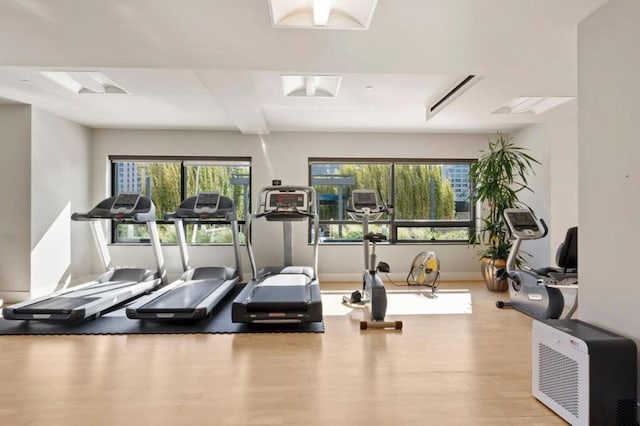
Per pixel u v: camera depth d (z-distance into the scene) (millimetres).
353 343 3143
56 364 2701
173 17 2160
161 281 5148
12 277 4559
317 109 4719
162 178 5996
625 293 1958
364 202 4816
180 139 5875
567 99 3881
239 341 3188
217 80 3463
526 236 4047
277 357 2838
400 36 2396
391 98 4289
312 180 6117
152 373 2557
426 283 5641
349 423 1971
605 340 1840
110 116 5074
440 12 2115
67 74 3707
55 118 4969
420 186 6188
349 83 3812
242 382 2424
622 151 1979
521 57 2736
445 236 6137
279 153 5945
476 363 2740
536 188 5262
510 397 2244
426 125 5535
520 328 3559
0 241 4566
